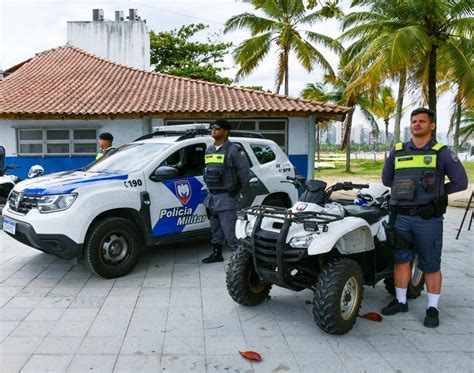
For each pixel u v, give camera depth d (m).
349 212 4.21
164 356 3.43
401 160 3.93
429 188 3.80
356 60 14.92
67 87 13.91
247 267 4.28
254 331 3.89
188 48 28.94
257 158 6.73
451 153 3.79
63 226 4.87
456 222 9.64
